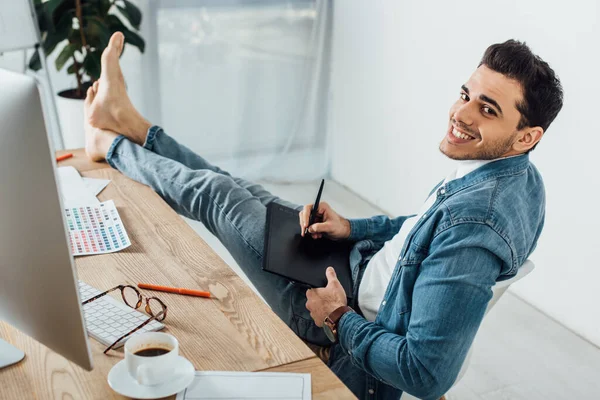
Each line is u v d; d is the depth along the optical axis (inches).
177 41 131.2
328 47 140.8
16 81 31.7
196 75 134.7
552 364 90.7
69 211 62.4
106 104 77.2
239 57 135.8
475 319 48.8
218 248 114.3
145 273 52.9
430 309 49.0
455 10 109.7
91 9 121.0
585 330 97.0
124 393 38.3
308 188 144.3
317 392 40.1
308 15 137.1
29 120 31.4
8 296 37.6
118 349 43.2
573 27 91.3
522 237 51.7
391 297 55.2
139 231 60.1
